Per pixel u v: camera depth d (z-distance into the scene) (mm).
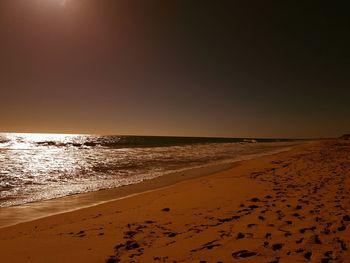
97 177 12914
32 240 4742
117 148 37094
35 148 35844
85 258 3869
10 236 5031
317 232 4398
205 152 29953
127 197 8578
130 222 5613
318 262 3359
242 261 3490
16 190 9969
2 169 15141
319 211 5613
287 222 5020
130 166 16953
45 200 8453
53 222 5980
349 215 5219
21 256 4020
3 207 7621
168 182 11383
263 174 11883
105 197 8797
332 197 6809
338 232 4355
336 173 10906
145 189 9977
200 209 6387
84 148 36594
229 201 7039
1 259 3922
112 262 3719
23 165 17156
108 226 5402
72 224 5723
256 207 6289
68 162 18969
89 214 6574
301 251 3705
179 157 23219
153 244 4312
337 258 3451
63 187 10547
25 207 7613
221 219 5473
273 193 7773
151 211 6453
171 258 3725
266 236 4352
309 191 7707
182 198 7754
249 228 4801
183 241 4359
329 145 38219
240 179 10688
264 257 3576
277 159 18984
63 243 4523
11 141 58188
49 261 3812
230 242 4180
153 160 20578
